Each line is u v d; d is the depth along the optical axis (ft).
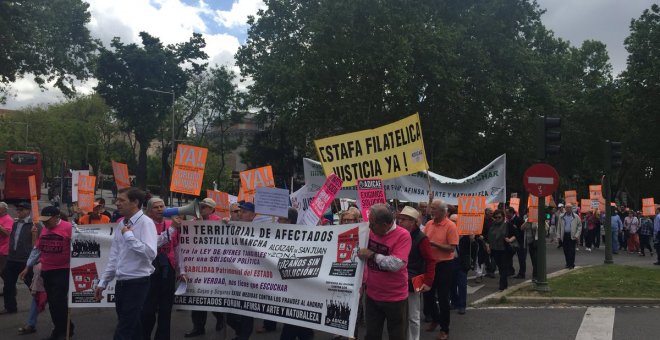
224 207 33.14
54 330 24.30
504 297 34.50
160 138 176.35
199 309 21.91
